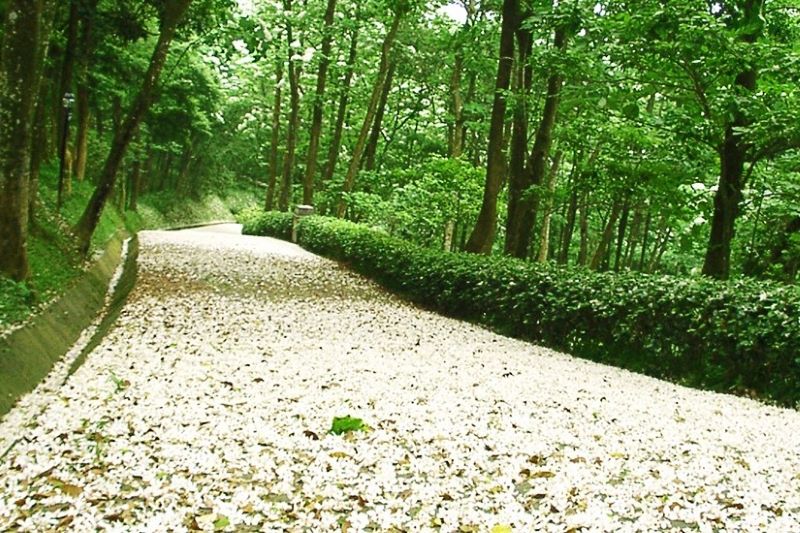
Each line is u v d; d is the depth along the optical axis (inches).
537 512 147.3
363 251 625.6
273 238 1000.2
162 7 572.1
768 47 346.6
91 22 585.0
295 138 1068.5
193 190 1676.9
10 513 140.0
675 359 305.7
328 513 143.3
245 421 200.2
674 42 355.9
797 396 261.0
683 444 199.6
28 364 262.5
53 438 183.0
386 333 368.2
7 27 308.7
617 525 142.2
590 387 266.5
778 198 462.9
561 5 387.5
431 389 248.2
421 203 782.5
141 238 834.2
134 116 513.0
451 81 949.8
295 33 888.3
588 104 471.8
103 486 152.7
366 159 992.2
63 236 495.2
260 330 352.5
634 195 510.0
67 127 568.4
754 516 148.6
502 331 404.8
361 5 852.0
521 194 531.5
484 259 455.8
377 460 173.5
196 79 1101.7
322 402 222.7
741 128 345.1
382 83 858.1
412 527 138.6
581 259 743.7
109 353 284.7
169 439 183.3
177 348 299.4
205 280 514.3
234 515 139.9
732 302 286.5
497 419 214.4
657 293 315.6
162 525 134.9
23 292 302.0
